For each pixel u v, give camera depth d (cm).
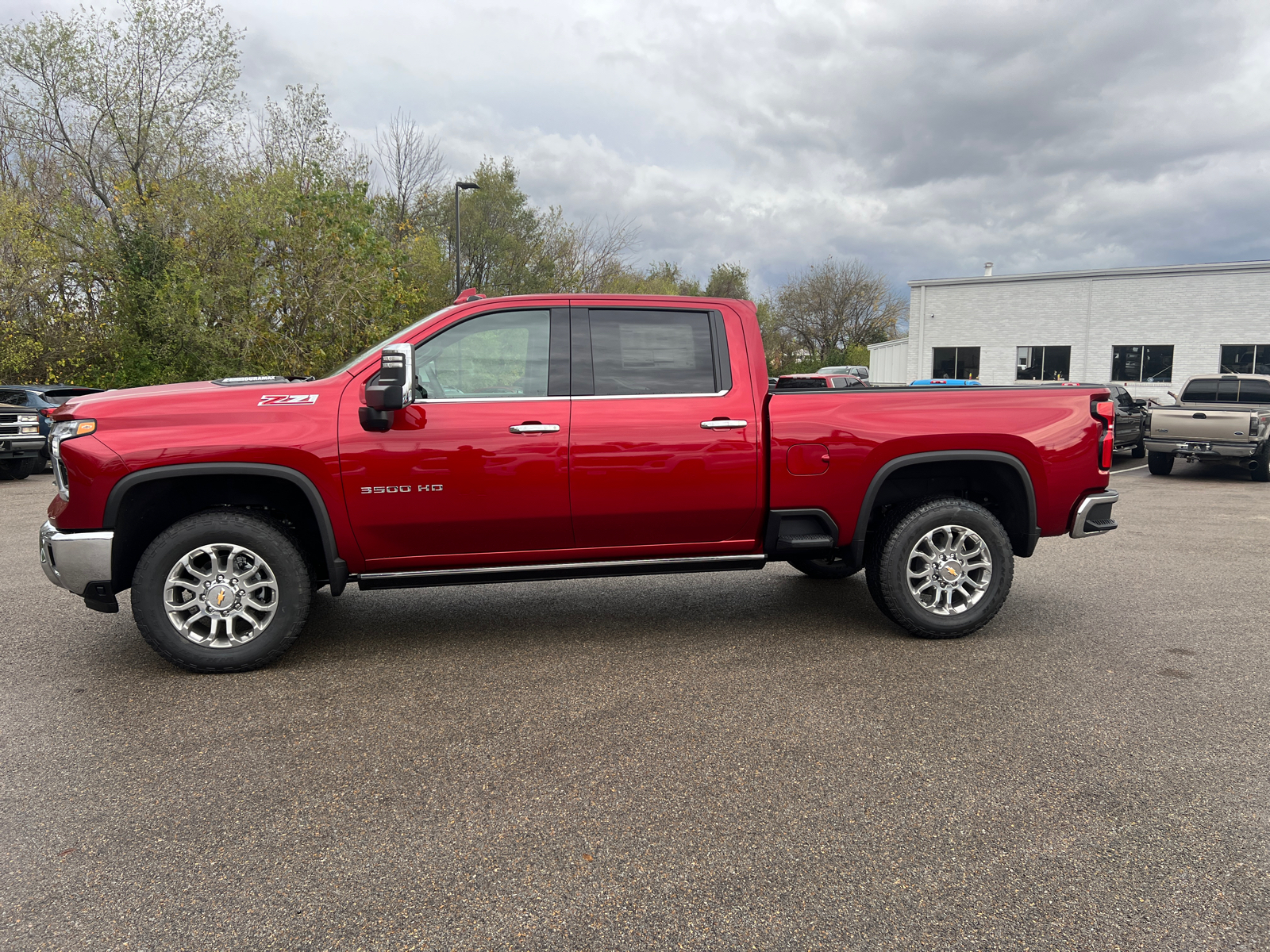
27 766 297
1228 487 1208
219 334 1953
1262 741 312
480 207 3656
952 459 434
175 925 206
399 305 2172
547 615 503
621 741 317
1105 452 452
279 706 354
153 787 281
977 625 443
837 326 5859
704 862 234
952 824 253
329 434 389
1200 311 2681
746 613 503
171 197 2056
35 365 2134
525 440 403
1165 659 410
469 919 208
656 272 5662
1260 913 209
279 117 2395
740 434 424
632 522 423
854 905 213
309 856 238
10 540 774
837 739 317
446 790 278
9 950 196
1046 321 2945
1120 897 216
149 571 380
